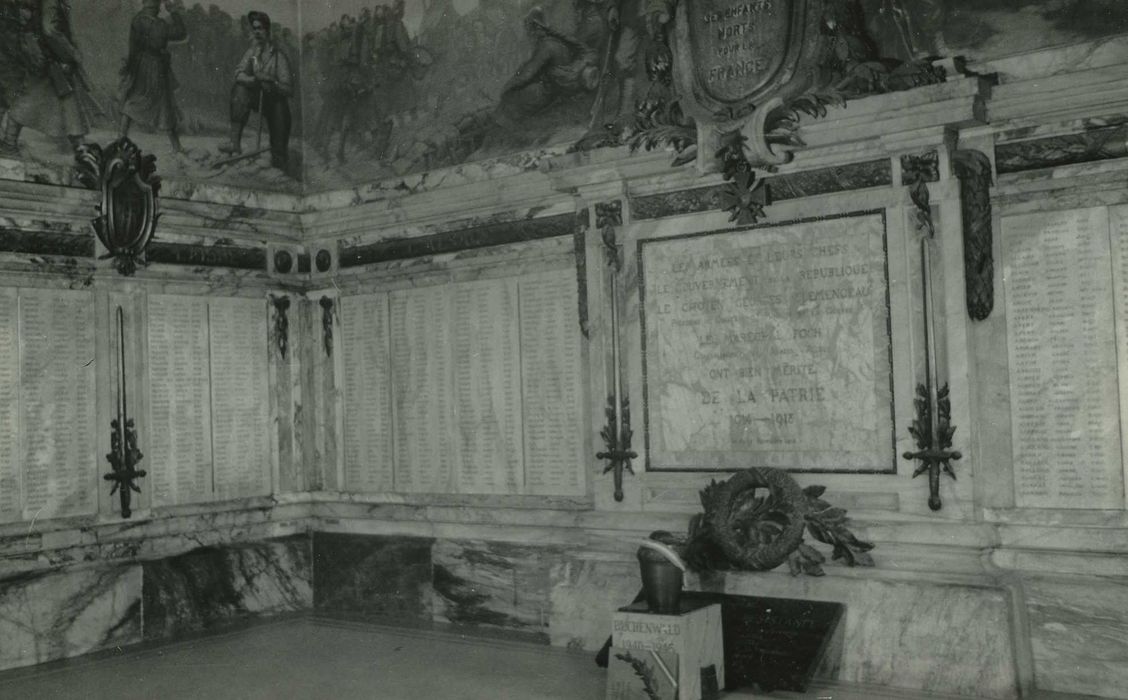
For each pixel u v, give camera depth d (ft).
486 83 33.04
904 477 25.12
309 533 35.63
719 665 23.80
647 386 28.76
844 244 26.05
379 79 35.22
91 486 31.19
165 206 32.76
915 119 24.64
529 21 32.22
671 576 23.08
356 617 33.73
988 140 24.75
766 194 26.94
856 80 25.49
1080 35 23.81
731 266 27.61
